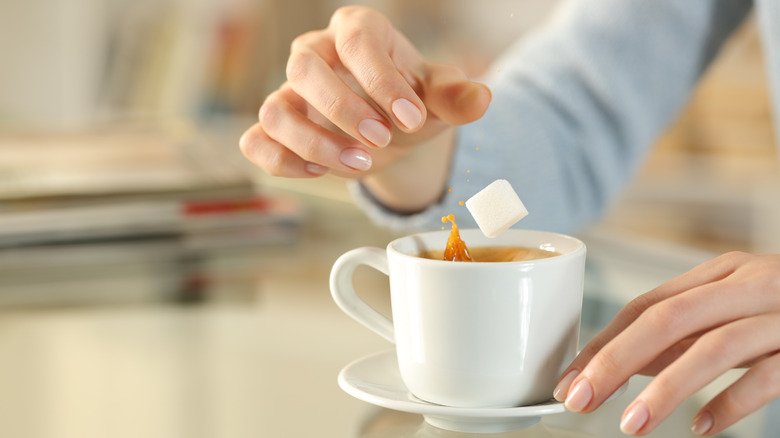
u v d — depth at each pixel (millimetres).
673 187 1988
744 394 652
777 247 1867
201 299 884
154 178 1115
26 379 747
